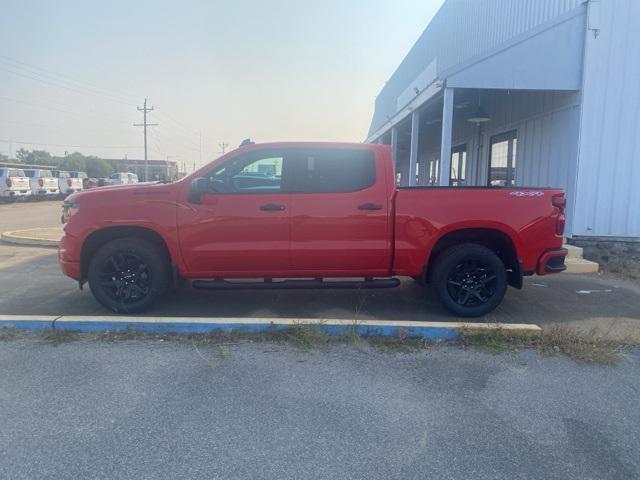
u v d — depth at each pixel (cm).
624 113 966
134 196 598
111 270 607
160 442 350
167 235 594
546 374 464
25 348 507
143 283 611
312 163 609
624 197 980
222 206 596
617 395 426
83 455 335
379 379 450
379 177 606
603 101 963
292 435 361
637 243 987
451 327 541
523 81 970
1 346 511
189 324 547
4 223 1841
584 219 979
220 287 610
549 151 1084
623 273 882
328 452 341
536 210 612
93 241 611
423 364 483
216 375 454
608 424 381
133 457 333
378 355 501
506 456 339
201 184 578
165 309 646
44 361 479
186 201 596
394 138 1593
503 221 605
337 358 493
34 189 3556
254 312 642
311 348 514
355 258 607
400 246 605
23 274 856
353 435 362
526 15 1356
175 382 439
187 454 337
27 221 1938
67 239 602
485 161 1484
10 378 444
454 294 623
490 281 618
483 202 607
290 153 610
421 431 368
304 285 614
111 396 413
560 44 962
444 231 604
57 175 4191
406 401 411
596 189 976
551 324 610
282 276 617
